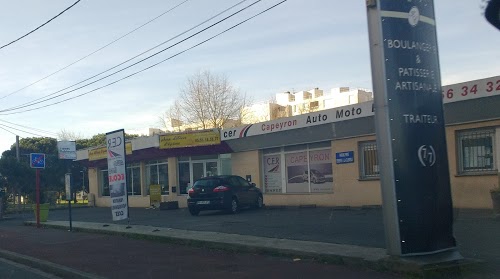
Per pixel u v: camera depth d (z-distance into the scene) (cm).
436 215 861
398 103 852
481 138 1644
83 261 1181
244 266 1001
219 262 1061
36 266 1212
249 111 4469
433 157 870
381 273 855
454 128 1692
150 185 2772
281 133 2212
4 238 1769
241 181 2178
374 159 1942
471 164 1669
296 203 2211
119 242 1475
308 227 1420
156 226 1719
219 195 2044
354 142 1989
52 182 4275
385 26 855
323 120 2019
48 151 5103
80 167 4441
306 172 2228
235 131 2398
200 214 2142
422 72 873
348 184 2005
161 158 2872
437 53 898
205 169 2661
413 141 855
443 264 820
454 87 1611
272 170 2369
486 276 793
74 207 3422
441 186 874
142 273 998
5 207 3164
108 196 3375
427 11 887
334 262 958
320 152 2175
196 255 1166
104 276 989
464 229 1209
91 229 1773
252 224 1592
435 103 884
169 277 946
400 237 843
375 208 1831
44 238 1697
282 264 992
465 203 1650
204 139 2509
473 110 1602
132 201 3055
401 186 846
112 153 1712
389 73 852
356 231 1288
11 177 3141
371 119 1861
